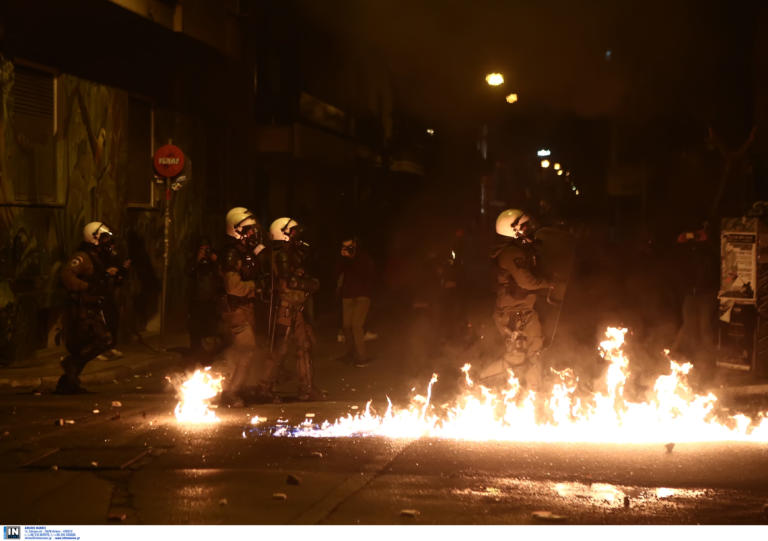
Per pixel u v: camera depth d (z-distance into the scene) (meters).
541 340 9.38
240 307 10.27
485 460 7.34
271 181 27.94
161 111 19.31
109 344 11.69
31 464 7.26
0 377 12.50
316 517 5.86
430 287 18.39
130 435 8.40
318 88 31.14
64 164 15.34
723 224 13.38
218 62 21.12
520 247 9.30
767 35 20.02
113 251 11.77
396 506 6.12
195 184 21.14
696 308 14.77
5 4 13.47
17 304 13.83
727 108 23.52
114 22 16.19
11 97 13.73
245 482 6.70
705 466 7.13
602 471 6.99
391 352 16.86
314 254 25.77
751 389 11.52
